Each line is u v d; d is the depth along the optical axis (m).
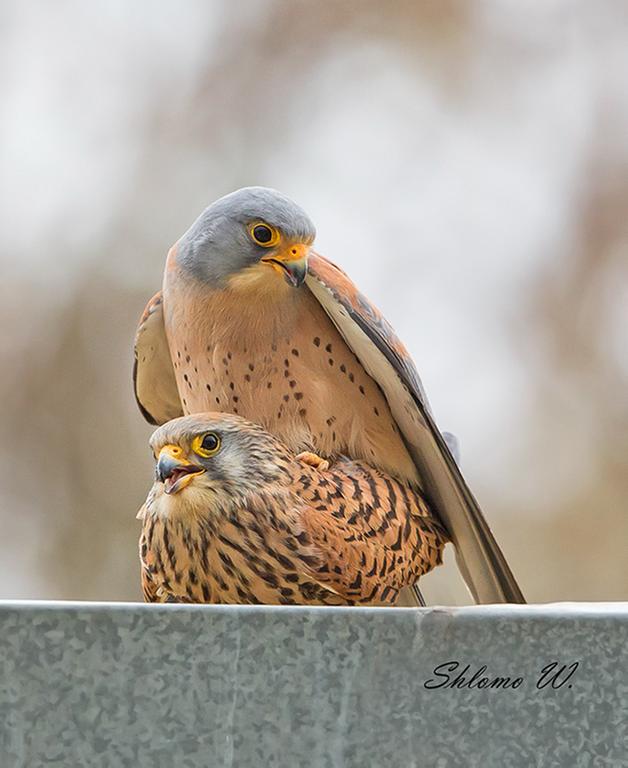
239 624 4.44
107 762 4.39
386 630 4.48
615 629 4.49
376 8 17.53
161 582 6.79
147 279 16.23
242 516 6.58
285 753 4.43
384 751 4.45
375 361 7.43
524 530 15.59
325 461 7.31
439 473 7.38
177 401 8.63
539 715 4.48
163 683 4.42
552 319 16.44
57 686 4.39
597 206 16.80
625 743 4.47
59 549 15.60
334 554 6.70
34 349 16.02
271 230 7.53
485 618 4.50
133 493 15.64
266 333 7.69
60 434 15.86
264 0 17.52
